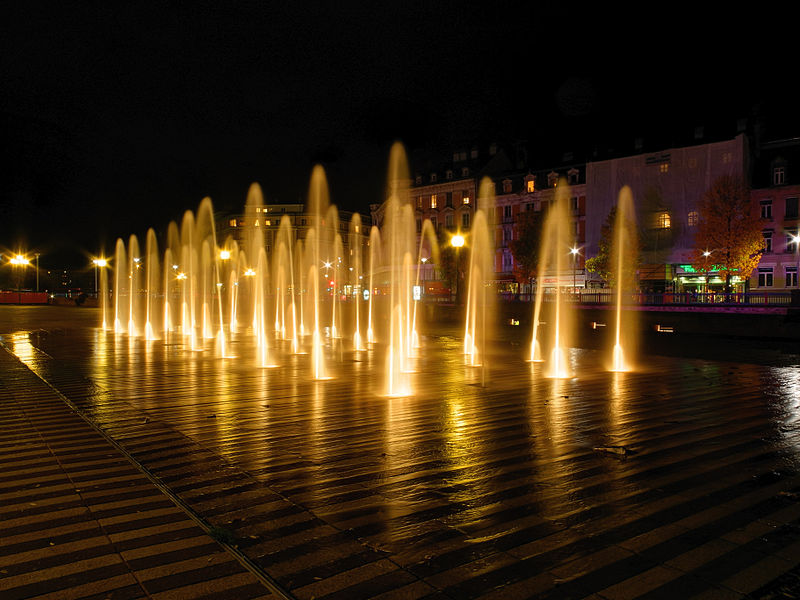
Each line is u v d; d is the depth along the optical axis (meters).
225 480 5.50
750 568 3.65
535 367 14.55
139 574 3.62
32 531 4.29
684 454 6.36
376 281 75.94
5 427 7.82
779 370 13.94
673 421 8.09
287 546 4.02
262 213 101.88
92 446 6.80
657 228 48.72
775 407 9.16
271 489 5.23
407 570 3.65
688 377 12.70
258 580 3.54
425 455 6.36
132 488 5.27
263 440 7.07
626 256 46.44
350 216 106.12
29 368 14.16
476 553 3.88
